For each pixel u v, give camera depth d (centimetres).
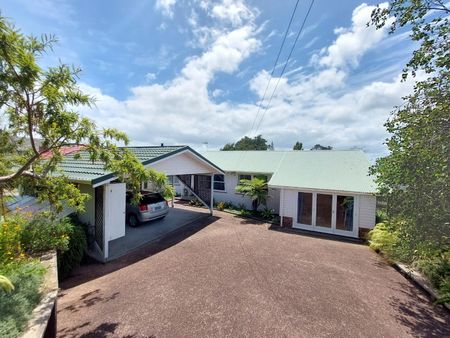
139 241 852
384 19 473
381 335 377
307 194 1106
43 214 541
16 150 446
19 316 267
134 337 359
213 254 737
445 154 433
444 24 408
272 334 372
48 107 319
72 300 469
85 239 644
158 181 474
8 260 396
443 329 396
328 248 831
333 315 429
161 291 504
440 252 550
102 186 685
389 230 680
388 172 627
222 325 392
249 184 1369
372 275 610
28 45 267
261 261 686
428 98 493
